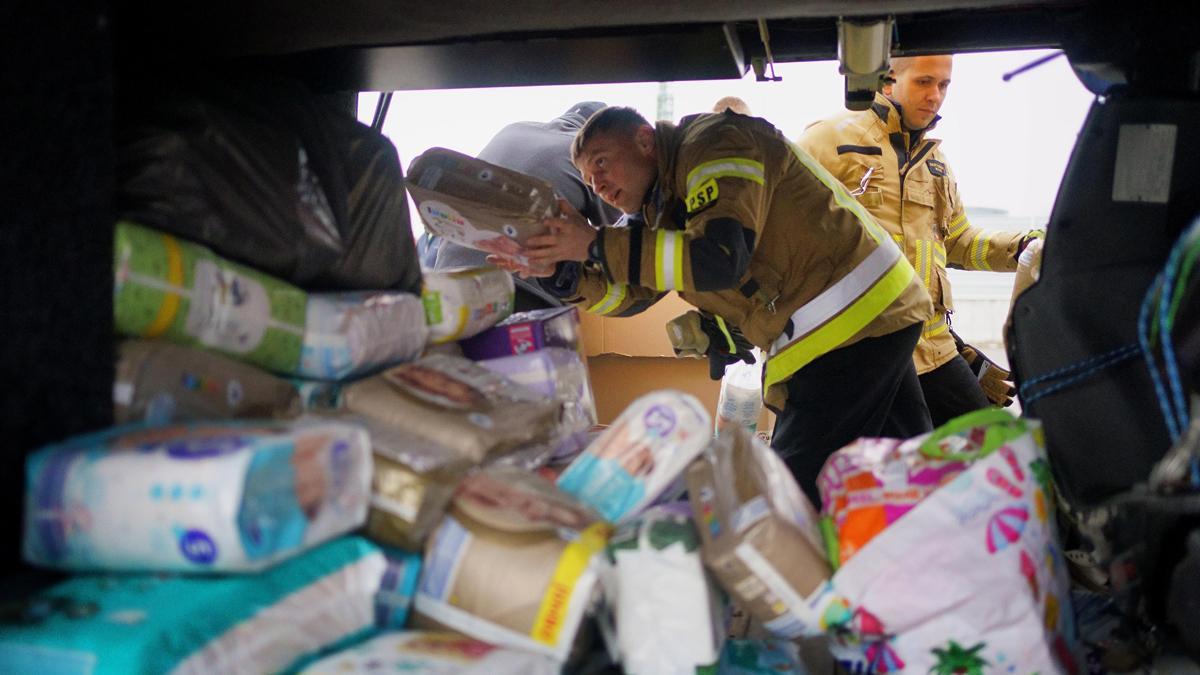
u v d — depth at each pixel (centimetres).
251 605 146
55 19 155
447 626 178
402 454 186
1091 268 220
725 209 258
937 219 411
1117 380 215
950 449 195
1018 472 191
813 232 288
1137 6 232
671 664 182
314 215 215
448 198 270
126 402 164
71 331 157
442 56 264
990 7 255
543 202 267
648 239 256
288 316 200
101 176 162
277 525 150
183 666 133
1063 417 220
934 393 400
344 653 156
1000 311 720
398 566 178
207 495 140
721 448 205
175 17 219
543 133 392
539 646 172
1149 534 199
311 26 229
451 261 382
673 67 280
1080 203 222
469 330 260
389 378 211
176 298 173
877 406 304
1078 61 242
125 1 211
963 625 181
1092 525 217
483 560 176
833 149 395
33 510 148
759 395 437
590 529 181
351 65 270
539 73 284
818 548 189
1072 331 221
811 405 300
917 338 305
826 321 291
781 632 193
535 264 280
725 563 180
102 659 127
